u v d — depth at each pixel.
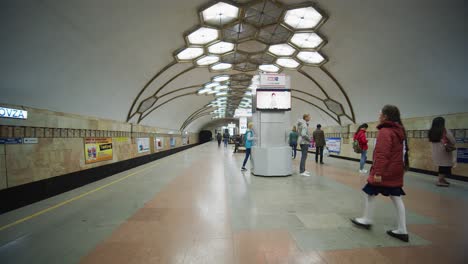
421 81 7.41
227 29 8.33
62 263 2.49
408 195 5.10
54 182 5.64
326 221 3.56
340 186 5.98
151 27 6.67
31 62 4.60
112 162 8.78
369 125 11.55
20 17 3.91
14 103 4.63
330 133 15.93
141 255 2.62
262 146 7.87
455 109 7.04
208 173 8.36
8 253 2.73
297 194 5.18
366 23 6.78
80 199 5.15
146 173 8.80
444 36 5.72
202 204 4.51
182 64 10.57
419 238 2.96
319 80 12.34
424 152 8.22
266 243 2.87
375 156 3.06
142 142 12.43
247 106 32.38
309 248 2.73
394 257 2.51
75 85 6.22
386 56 7.68
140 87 9.91
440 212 3.95
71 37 5.12
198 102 22.27
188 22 7.23
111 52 6.63
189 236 3.09
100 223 3.64
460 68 6.05
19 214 4.17
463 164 6.78
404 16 5.91
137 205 4.56
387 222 3.51
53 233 3.29
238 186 6.07
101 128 8.12
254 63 12.34
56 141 5.79
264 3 6.81
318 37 8.51
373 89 9.79
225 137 28.64
